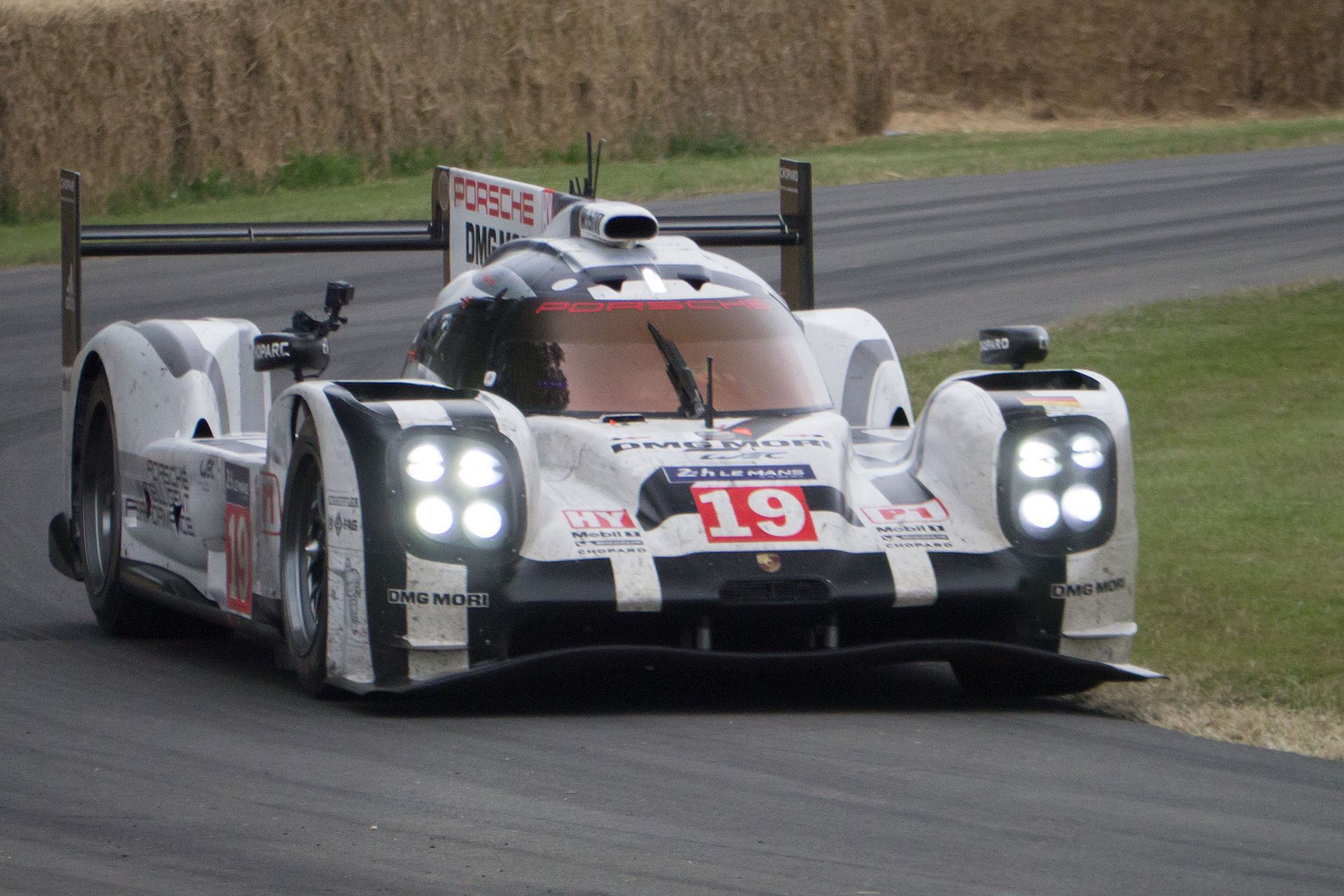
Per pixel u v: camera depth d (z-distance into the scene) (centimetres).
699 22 11844
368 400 2006
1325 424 3966
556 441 2128
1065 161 10181
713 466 2059
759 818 1549
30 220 9869
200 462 2384
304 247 3066
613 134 11719
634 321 2289
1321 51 13400
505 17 11419
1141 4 13375
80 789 1631
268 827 1509
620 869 1404
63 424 2917
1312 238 6956
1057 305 5812
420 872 1391
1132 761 1789
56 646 2478
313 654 2023
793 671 1927
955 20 13612
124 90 10125
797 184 3047
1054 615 2017
